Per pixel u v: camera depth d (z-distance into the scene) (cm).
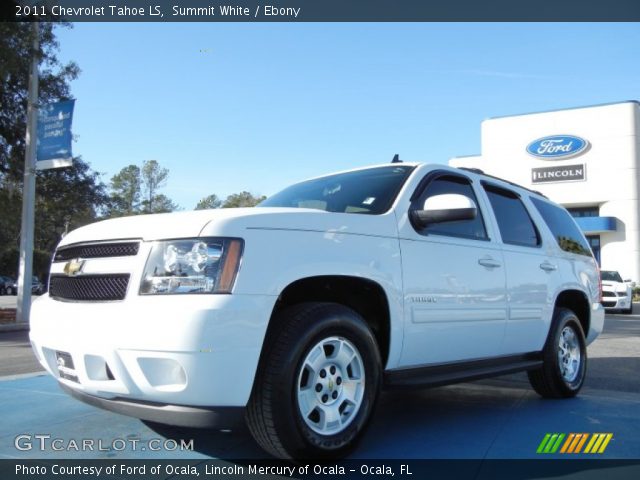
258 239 300
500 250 454
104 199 2323
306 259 313
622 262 3650
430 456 339
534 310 478
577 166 3794
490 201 480
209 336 271
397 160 473
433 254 389
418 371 379
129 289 295
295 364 295
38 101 1711
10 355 893
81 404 451
